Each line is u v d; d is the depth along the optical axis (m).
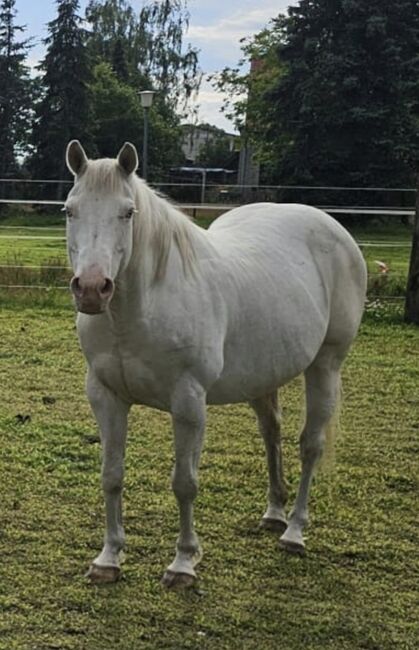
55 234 19.36
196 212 21.05
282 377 3.50
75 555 3.46
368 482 4.50
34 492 4.11
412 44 30.17
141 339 2.92
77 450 4.75
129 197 2.72
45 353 7.25
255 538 3.73
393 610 3.15
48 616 2.97
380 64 29.48
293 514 3.71
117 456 3.19
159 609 3.05
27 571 3.31
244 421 5.49
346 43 29.73
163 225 2.93
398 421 5.68
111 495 3.23
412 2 30.19
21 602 3.06
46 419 5.34
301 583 3.33
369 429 5.47
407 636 2.97
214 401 3.34
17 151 39.41
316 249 3.73
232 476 4.47
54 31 36.78
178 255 3.03
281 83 31.02
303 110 29.50
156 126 40.44
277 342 3.39
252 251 3.46
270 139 32.22
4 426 5.14
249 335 3.29
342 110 29.33
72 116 36.88
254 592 3.23
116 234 2.66
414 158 29.64
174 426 3.10
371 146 29.56
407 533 3.87
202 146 53.53
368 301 10.09
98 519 3.83
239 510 4.02
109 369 3.01
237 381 3.33
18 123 39.06
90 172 2.69
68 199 2.72
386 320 9.38
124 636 2.87
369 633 2.97
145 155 18.86
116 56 45.78
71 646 2.79
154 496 4.12
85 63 37.25
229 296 3.19
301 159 30.03
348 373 6.98
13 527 3.71
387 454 4.98
